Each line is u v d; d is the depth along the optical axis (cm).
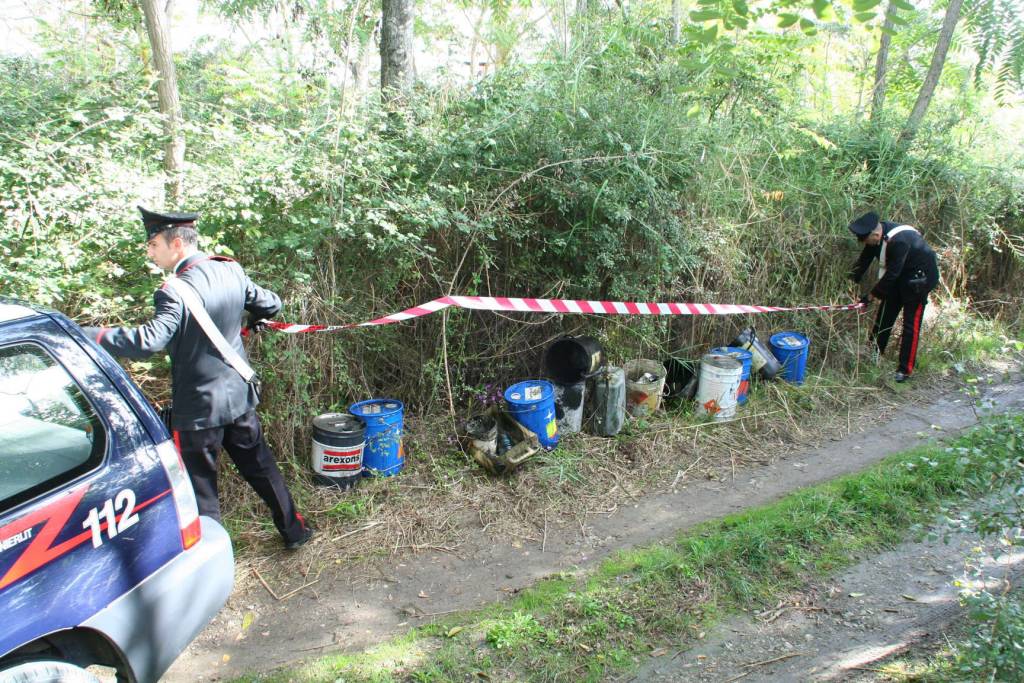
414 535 404
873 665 301
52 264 365
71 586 215
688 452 521
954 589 355
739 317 656
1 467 210
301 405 454
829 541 395
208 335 316
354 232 447
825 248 708
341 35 651
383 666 299
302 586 360
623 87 590
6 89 470
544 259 552
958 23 926
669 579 361
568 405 515
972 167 807
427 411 532
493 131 503
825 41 902
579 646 312
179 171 429
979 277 868
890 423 587
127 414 243
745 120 701
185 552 253
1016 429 344
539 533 413
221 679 296
